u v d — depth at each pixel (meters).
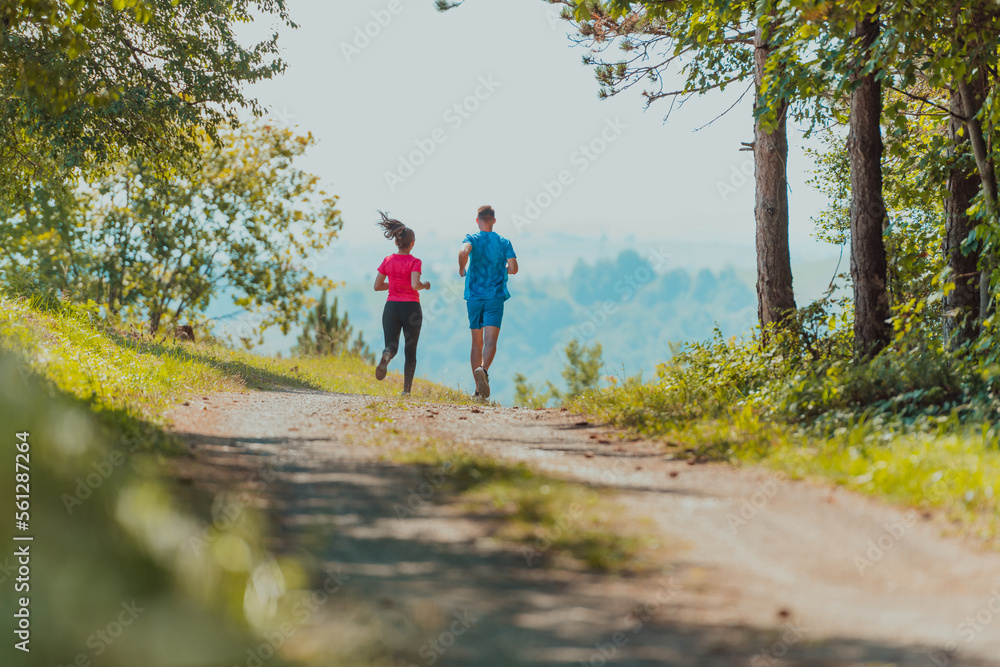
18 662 2.19
